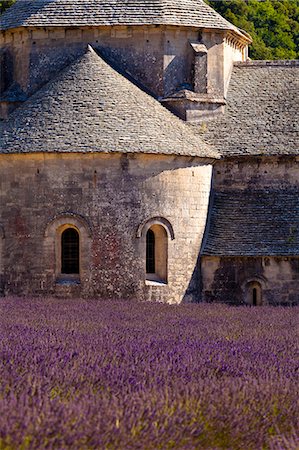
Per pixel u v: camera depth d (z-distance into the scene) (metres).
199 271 63.34
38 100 62.75
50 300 58.03
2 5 104.44
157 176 61.03
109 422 22.78
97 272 60.47
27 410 23.09
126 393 26.58
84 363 31.03
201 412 24.75
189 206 62.59
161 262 61.91
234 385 27.50
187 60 68.19
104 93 62.25
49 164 60.50
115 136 59.88
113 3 67.62
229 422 24.31
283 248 62.25
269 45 118.00
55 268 60.84
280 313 53.16
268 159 65.38
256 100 69.31
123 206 60.41
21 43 67.94
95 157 59.97
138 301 59.16
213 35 68.94
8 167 61.28
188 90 67.38
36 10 67.69
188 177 62.56
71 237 61.16
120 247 60.47
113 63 67.31
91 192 60.31
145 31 67.44
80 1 67.94
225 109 68.38
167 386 27.25
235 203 65.19
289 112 68.06
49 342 36.06
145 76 67.50
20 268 61.19
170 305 57.03
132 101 62.56
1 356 32.09
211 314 51.53
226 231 63.78
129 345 35.88
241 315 51.38
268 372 30.69
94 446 21.86
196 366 31.25
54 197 60.50
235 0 116.75
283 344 37.75
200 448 23.34
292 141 65.69
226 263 63.09
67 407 23.62
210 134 66.62
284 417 25.77
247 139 66.06
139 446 22.14
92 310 51.94
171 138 61.72
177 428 23.23
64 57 67.31
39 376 28.42
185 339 38.50
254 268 62.81
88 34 67.38
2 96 67.31
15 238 61.28
